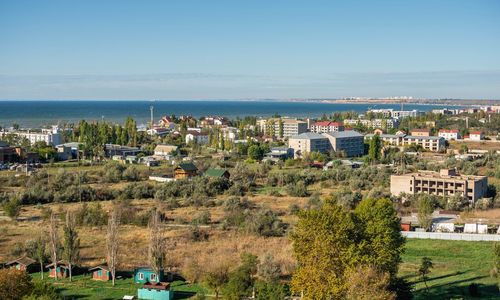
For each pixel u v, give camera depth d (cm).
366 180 17938
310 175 18862
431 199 14225
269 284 7281
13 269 6831
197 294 7531
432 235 11100
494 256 8906
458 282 8225
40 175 18450
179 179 18125
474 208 14238
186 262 8819
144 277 8256
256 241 10612
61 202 15162
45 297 6388
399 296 6938
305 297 6381
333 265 6462
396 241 7175
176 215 13188
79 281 8312
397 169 19712
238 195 16288
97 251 9962
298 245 6631
